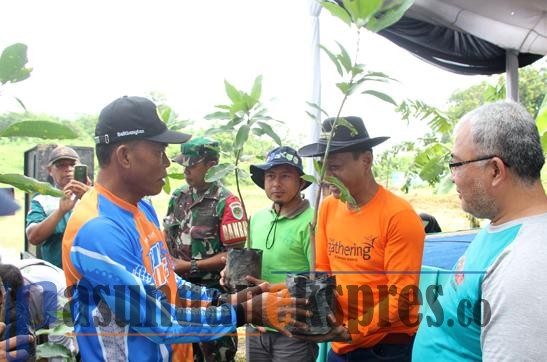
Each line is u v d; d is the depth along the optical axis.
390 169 6.18
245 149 2.76
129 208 1.61
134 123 1.56
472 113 1.50
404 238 1.99
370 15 1.69
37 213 3.40
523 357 1.20
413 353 1.77
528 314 1.21
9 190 1.48
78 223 1.51
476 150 1.43
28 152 3.63
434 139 5.75
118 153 1.57
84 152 3.71
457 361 1.50
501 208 1.43
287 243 2.56
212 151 3.02
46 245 3.27
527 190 1.41
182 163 3.05
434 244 4.25
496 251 1.38
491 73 6.57
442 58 6.37
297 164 2.57
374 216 2.06
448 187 3.84
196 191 3.12
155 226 1.78
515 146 1.39
